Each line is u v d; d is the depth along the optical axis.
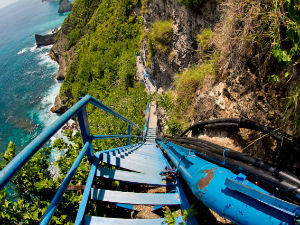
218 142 4.59
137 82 26.77
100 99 33.12
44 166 3.22
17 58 64.19
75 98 38.59
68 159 3.66
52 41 69.62
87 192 2.09
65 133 3.98
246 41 3.79
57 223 2.54
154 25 14.36
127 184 3.88
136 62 28.38
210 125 4.87
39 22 103.25
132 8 36.69
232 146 4.16
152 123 17.23
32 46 71.81
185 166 2.24
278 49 2.33
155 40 14.18
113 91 30.09
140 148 6.67
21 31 94.06
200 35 9.01
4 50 73.31
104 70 36.03
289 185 1.31
